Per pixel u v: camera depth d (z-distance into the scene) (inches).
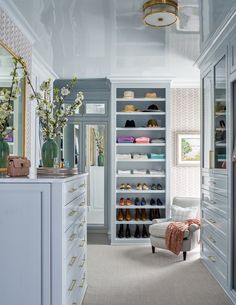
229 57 130.6
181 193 238.1
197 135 238.7
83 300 124.1
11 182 82.9
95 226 242.5
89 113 243.6
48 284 82.5
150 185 233.0
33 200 82.9
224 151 139.7
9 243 83.0
